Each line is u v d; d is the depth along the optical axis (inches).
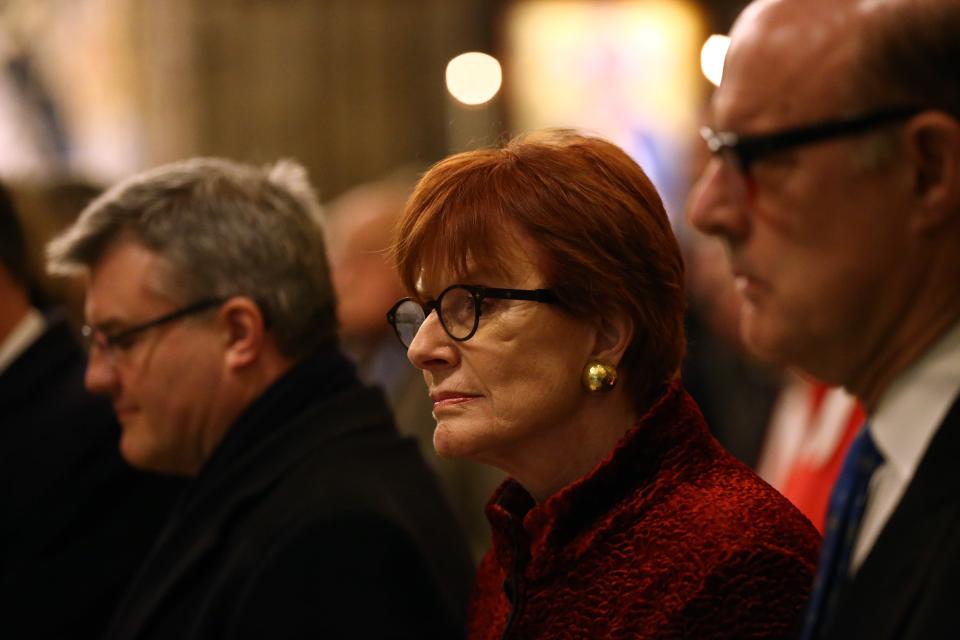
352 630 180.2
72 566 251.8
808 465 248.7
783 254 115.0
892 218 110.8
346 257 406.6
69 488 255.0
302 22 756.6
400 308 152.4
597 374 144.6
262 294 212.4
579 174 145.3
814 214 112.8
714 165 120.6
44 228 312.0
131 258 213.6
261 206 217.5
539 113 708.0
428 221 146.4
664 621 135.3
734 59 118.3
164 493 258.7
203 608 190.7
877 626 104.1
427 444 373.1
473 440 144.3
